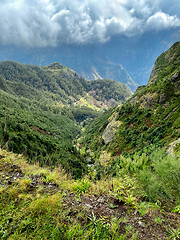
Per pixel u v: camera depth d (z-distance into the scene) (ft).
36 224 7.44
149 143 100.17
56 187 11.93
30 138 175.11
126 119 156.15
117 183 12.32
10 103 365.40
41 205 8.68
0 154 15.89
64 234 6.93
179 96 116.06
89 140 245.24
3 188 9.92
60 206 9.05
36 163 17.08
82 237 6.72
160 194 10.25
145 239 6.80
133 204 9.61
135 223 7.91
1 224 7.21
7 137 130.11
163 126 101.86
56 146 204.03
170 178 10.65
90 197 10.93
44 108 571.69
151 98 138.72
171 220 8.14
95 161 161.79
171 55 203.51
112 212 8.95
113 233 7.16
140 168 13.43
